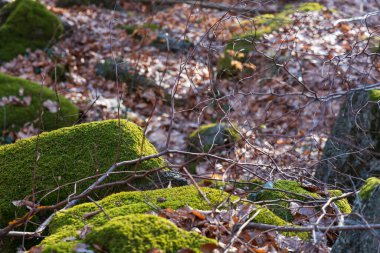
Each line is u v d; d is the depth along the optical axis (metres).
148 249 2.70
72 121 7.12
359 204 3.13
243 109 7.73
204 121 7.75
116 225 2.79
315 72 7.71
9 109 7.00
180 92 8.43
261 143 6.48
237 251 2.99
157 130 7.63
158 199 3.59
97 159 4.25
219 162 6.12
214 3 11.81
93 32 10.60
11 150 4.37
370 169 5.49
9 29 9.59
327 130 7.19
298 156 5.53
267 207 4.03
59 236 3.06
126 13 11.88
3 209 3.96
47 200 4.04
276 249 3.21
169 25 10.73
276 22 9.26
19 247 3.70
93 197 4.10
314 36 8.06
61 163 4.22
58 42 10.01
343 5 10.73
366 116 5.55
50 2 12.35
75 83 8.95
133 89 8.80
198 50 9.53
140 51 9.26
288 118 7.47
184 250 2.76
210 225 3.13
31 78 8.83
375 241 2.95
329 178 5.73
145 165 4.26
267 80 8.12
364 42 8.04
